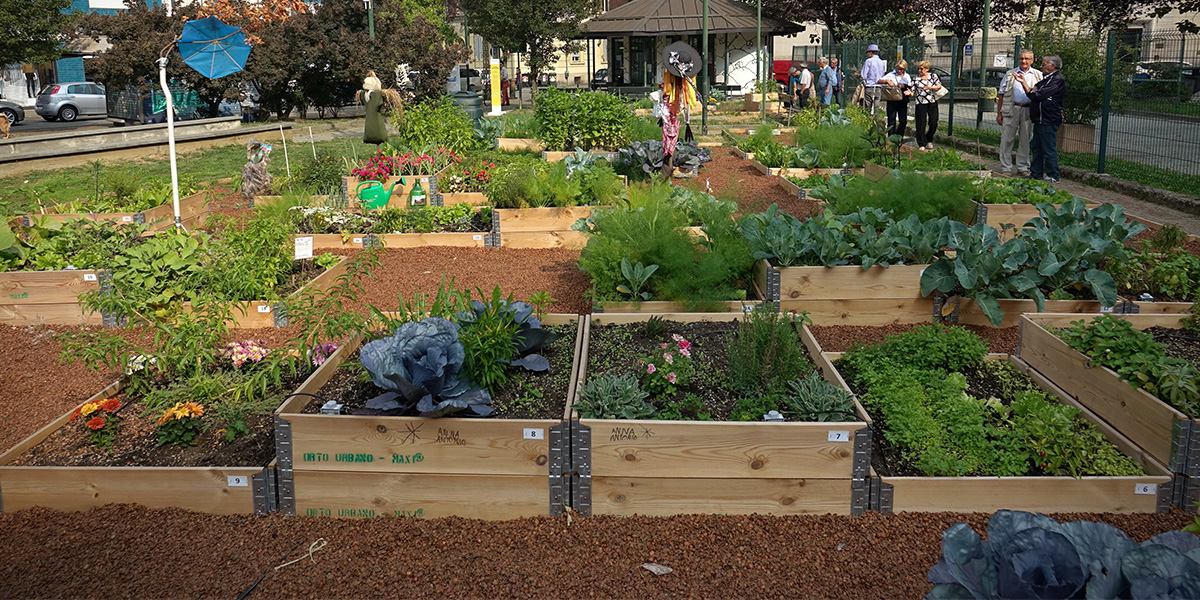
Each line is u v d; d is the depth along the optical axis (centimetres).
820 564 387
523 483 428
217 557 400
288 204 1003
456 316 518
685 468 422
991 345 635
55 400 579
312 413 460
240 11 2511
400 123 1528
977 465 438
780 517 425
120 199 1067
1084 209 749
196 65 983
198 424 483
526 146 1692
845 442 417
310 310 597
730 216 807
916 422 464
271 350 564
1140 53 1430
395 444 427
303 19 2727
